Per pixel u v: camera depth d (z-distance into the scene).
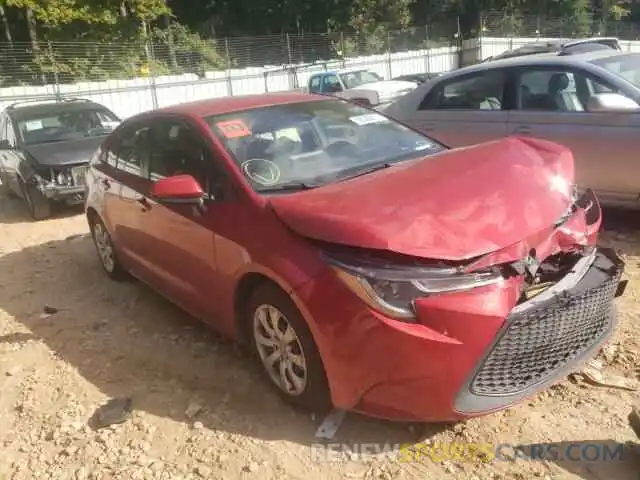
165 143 4.56
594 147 5.81
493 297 2.85
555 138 6.05
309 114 4.48
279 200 3.46
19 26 32.94
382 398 2.98
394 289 2.86
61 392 4.08
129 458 3.35
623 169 5.69
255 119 4.32
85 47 25.91
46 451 3.50
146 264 4.91
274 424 3.48
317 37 30.86
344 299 2.96
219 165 3.90
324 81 20.42
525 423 3.25
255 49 29.38
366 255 2.96
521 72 6.38
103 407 3.81
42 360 4.54
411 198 3.21
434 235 2.94
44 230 8.34
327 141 4.27
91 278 6.16
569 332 3.09
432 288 2.84
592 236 3.53
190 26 41.56
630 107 5.61
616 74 5.88
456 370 2.83
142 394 3.94
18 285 6.18
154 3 31.97
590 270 3.28
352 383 3.03
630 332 4.04
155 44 29.44
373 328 2.88
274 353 3.56
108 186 5.35
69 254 7.06
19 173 9.04
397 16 40.31
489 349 2.85
